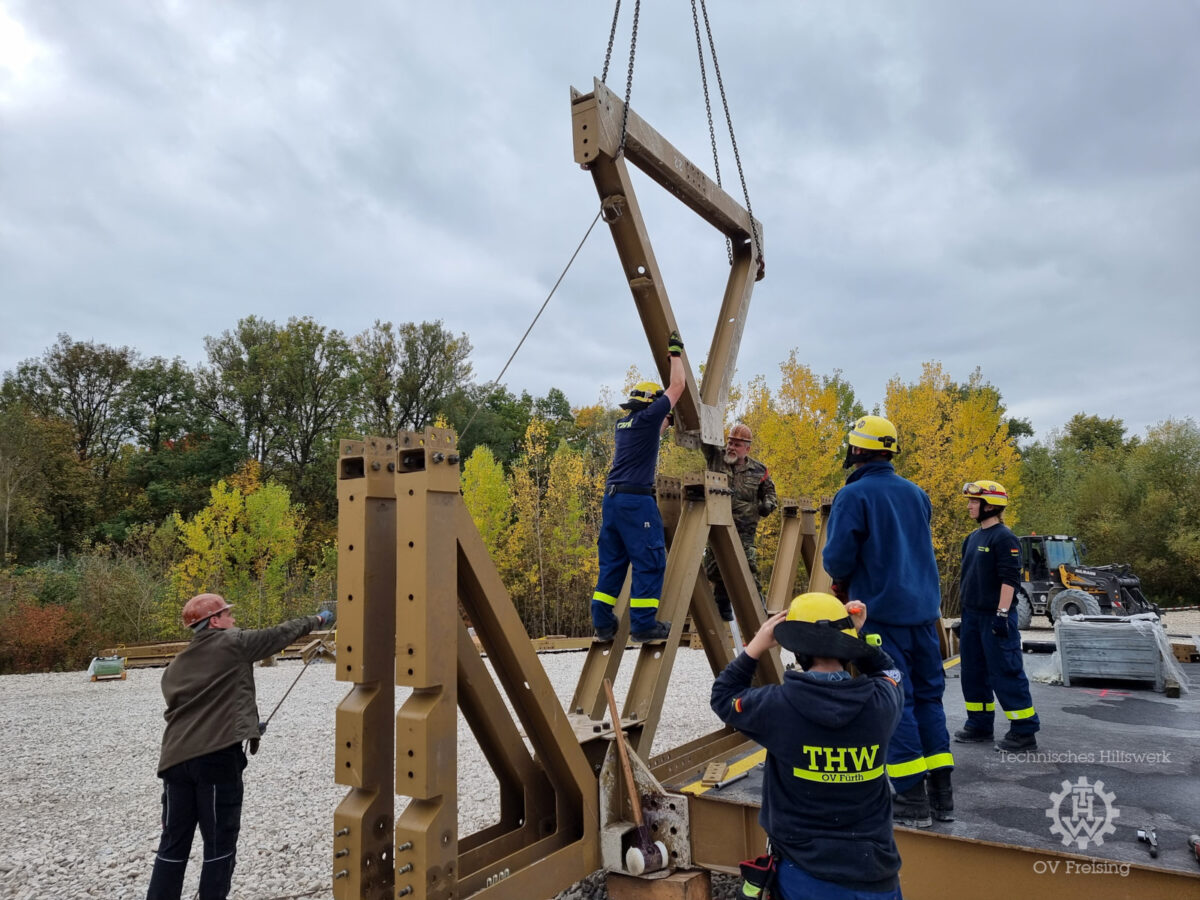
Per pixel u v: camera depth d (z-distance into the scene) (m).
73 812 6.52
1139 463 33.47
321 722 10.28
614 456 4.33
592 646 4.38
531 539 23.72
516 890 2.96
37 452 35.56
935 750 3.32
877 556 3.43
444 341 43.38
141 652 18.44
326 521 38.66
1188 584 30.59
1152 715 5.36
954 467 22.38
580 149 3.80
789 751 2.23
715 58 5.26
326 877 4.86
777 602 5.79
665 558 4.20
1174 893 2.60
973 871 2.97
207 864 3.73
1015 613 4.50
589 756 3.65
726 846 3.45
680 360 4.32
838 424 20.00
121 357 45.56
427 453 2.74
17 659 18.64
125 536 36.94
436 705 2.70
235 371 42.72
